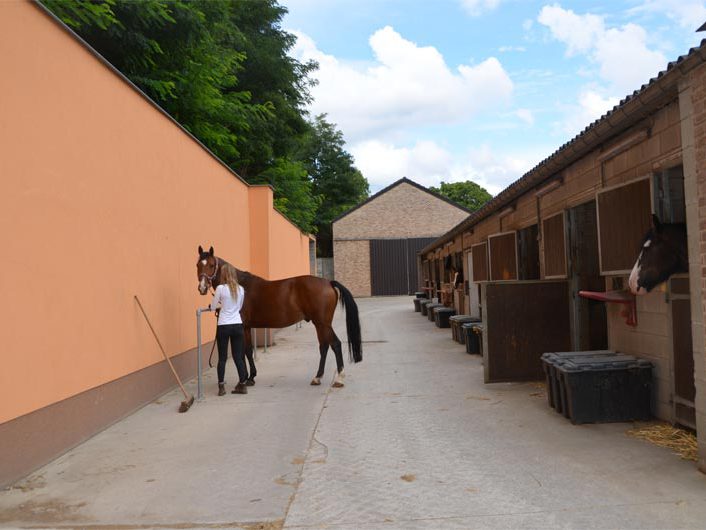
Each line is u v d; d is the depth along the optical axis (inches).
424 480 167.5
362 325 695.7
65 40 207.3
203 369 373.7
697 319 162.7
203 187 382.6
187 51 588.7
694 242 162.4
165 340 306.2
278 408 264.8
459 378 326.0
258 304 319.9
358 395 289.1
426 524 137.9
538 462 179.0
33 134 185.5
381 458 188.7
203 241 380.8
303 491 162.1
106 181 239.0
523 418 232.4
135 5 466.6
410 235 1461.6
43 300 188.7
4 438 167.3
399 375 343.3
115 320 245.0
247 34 907.4
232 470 181.0
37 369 184.4
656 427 208.8
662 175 203.6
